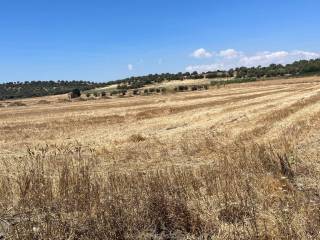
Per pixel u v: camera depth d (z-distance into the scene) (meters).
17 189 9.20
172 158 15.56
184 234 7.24
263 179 10.12
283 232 6.80
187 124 28.92
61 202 8.12
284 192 9.18
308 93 57.72
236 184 9.37
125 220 7.13
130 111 45.38
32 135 26.53
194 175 10.68
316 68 152.25
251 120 28.23
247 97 59.69
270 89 82.38
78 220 7.36
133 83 167.38
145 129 27.09
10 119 43.34
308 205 8.03
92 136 24.61
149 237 6.99
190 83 151.38
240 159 12.39
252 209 7.87
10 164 13.88
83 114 44.84
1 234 6.98
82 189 8.82
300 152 14.60
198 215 7.57
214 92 86.81
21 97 160.88
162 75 177.12
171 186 9.06
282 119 27.19
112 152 16.98
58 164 12.54
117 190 8.83
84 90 166.38
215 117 32.38
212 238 6.96
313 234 6.88
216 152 15.96
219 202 8.23
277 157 12.40
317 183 10.16
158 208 7.54
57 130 29.16
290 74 153.88
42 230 6.84
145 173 11.80
